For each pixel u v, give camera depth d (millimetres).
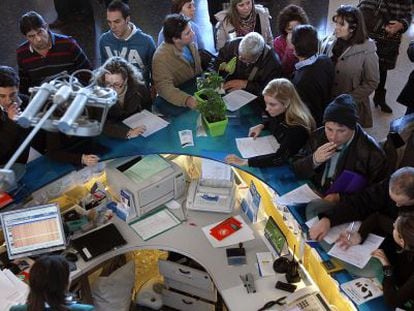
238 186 3564
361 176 2916
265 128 3531
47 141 3381
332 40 3986
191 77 4160
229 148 3416
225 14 4609
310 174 3068
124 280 3479
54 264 2291
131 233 3293
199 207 3410
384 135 4980
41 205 3100
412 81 3838
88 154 3389
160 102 3947
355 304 2441
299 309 2732
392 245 2652
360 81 3945
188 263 3463
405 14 4672
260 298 2871
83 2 6738
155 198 3395
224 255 3143
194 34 4270
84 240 3201
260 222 3342
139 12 7051
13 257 3008
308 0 7121
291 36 3740
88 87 1846
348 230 2738
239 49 3844
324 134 3090
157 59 3924
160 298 3680
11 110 3234
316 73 3594
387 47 4840
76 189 3473
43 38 3932
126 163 3420
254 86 3926
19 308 2395
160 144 3484
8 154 3312
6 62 6102
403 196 2410
